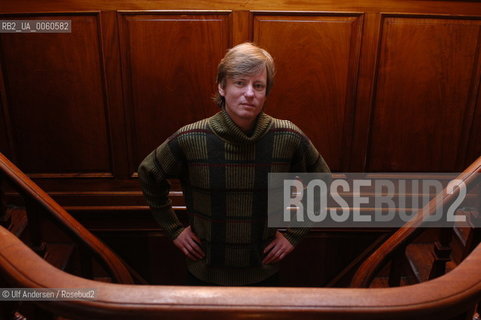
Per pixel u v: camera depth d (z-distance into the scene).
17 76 2.39
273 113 2.49
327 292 0.75
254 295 0.74
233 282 1.53
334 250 2.75
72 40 2.34
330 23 2.33
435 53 2.38
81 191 2.63
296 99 2.46
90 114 2.48
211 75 2.41
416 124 2.52
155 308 0.72
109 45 2.34
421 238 2.61
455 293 0.77
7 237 0.85
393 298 0.75
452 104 2.47
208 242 1.48
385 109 2.49
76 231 1.74
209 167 1.39
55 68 2.38
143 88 2.44
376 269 1.64
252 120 1.38
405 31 2.34
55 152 2.55
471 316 0.95
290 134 1.43
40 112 2.47
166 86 2.43
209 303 0.73
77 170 2.60
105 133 2.53
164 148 1.45
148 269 2.81
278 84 2.43
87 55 2.37
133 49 2.36
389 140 2.55
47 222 2.60
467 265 0.83
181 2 2.28
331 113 2.50
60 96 2.44
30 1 2.25
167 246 2.74
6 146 2.52
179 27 2.32
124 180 2.62
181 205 2.60
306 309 0.72
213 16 2.31
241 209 1.43
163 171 1.48
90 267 1.84
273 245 1.56
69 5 2.27
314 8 2.30
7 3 2.25
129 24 2.31
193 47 2.36
